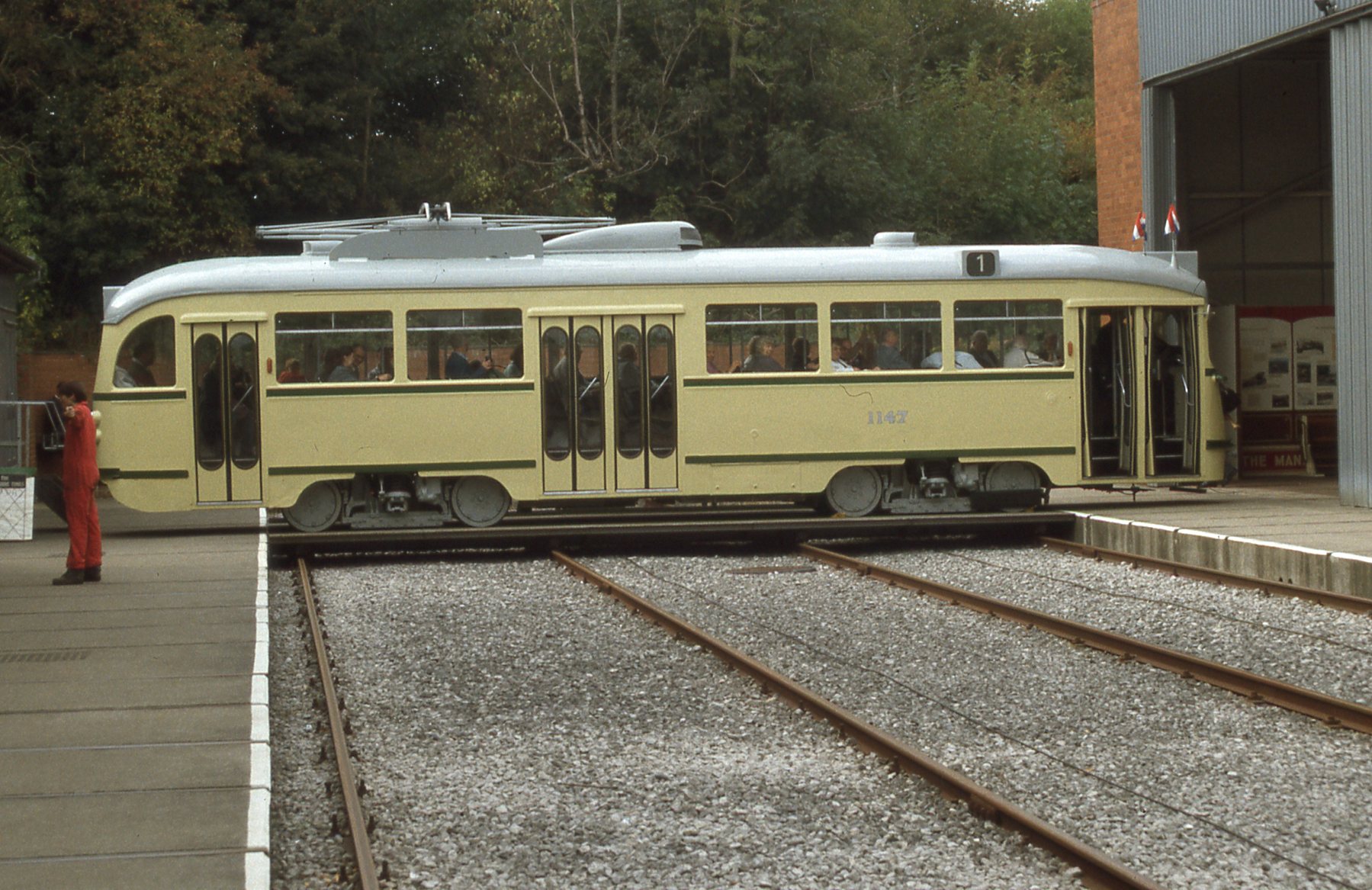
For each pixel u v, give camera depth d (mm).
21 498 19391
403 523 19156
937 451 19516
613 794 7629
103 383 18781
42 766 7430
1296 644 11672
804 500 22453
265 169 38906
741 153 46438
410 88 46469
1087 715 9297
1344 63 20438
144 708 8820
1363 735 8727
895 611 13562
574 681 10531
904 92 58688
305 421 18766
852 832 6926
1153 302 19984
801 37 46281
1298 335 26016
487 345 18969
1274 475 26000
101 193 35062
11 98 36625
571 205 42438
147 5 35719
